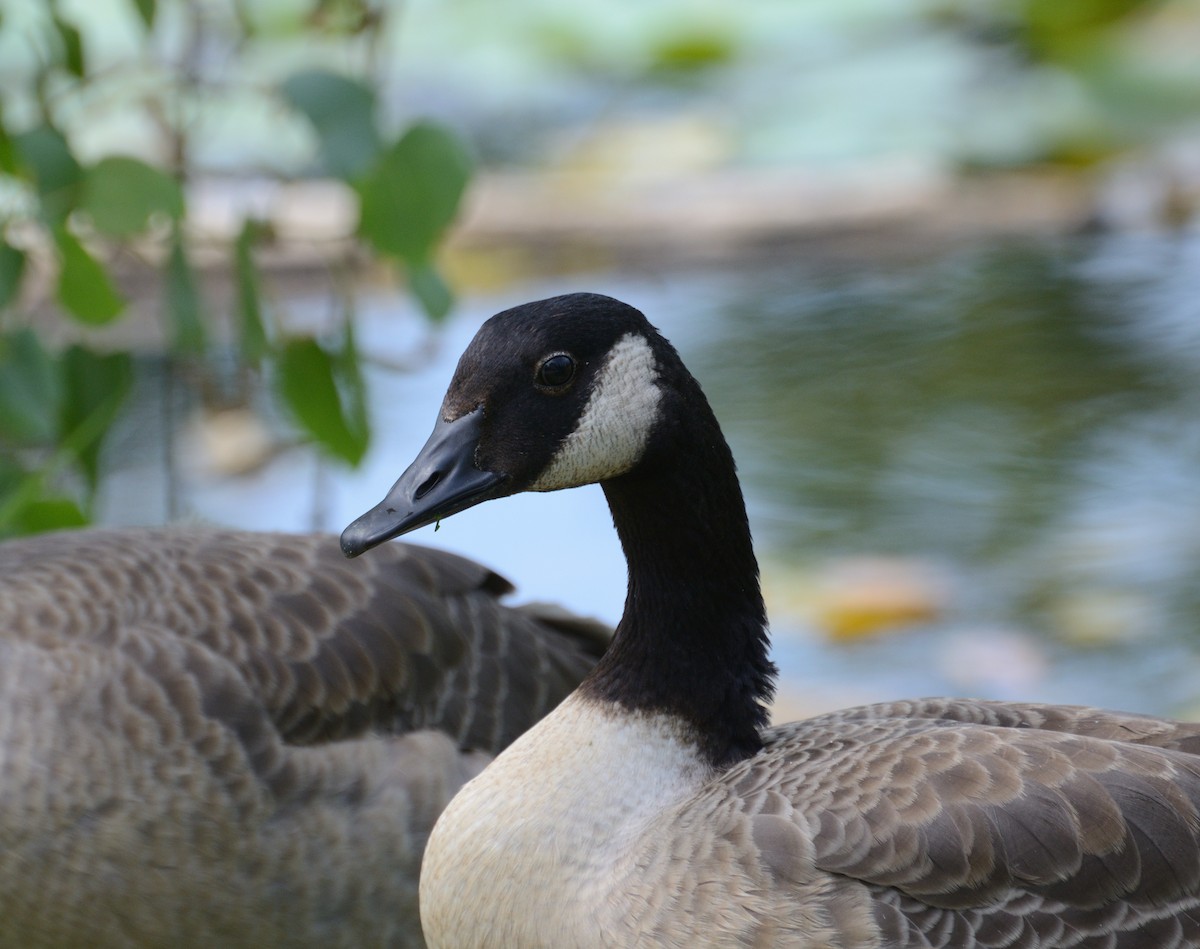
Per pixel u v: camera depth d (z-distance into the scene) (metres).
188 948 8.39
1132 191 18.89
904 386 15.02
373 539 7.11
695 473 7.51
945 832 6.73
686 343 15.94
